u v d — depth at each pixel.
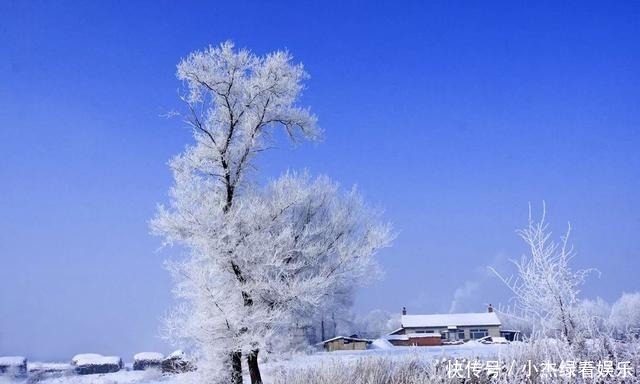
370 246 17.61
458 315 81.06
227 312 16.05
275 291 16.55
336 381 11.16
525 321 9.00
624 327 8.72
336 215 18.02
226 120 18.11
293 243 17.34
